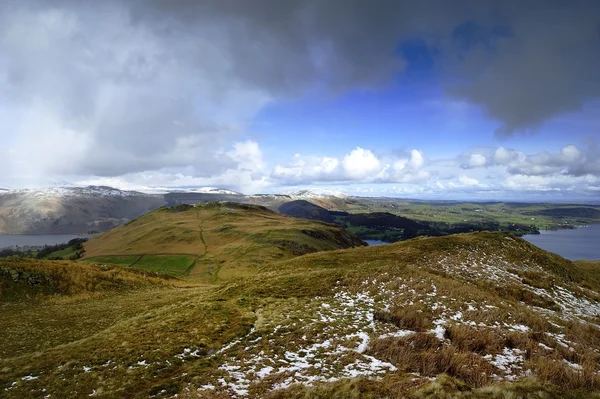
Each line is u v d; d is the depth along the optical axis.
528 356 17.73
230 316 26.53
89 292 53.53
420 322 22.16
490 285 39.44
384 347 18.52
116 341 22.16
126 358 18.98
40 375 17.73
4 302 45.84
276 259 122.56
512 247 60.22
